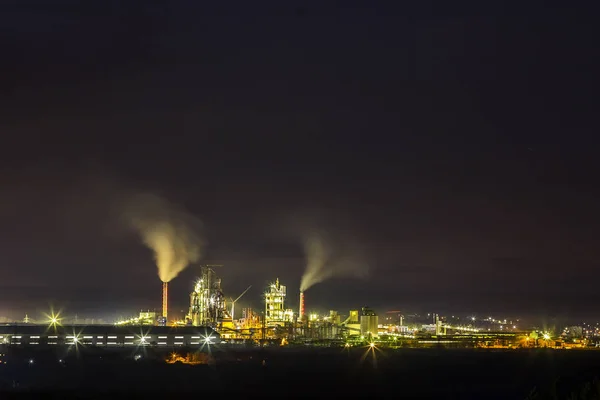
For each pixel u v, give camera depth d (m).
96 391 153.00
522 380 193.50
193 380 174.12
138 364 199.12
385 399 161.00
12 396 142.62
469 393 171.38
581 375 197.75
